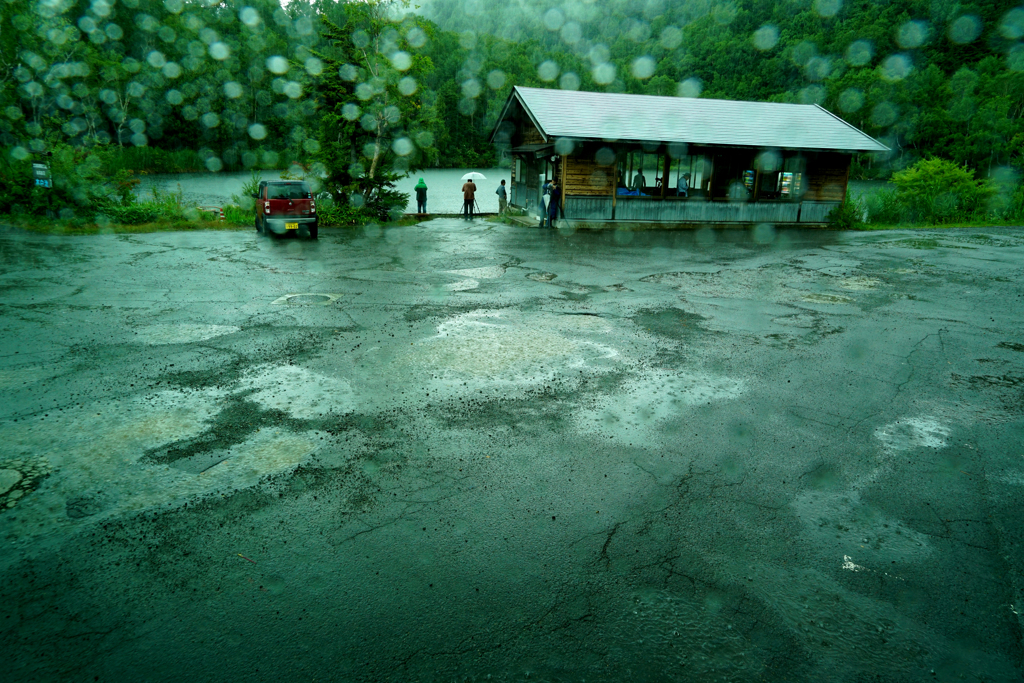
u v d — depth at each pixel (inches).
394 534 163.9
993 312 414.0
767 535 165.0
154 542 159.5
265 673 118.8
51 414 236.8
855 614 136.7
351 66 1017.5
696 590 143.7
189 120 3745.1
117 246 718.5
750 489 187.9
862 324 381.7
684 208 963.3
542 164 1025.5
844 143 951.6
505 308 414.3
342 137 1053.2
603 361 306.3
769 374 290.4
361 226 983.6
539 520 170.7
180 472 194.7
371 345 328.2
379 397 257.0
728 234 876.0
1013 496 185.8
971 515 175.8
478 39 5251.0
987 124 3206.2
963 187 1131.9
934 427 233.8
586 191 939.3
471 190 1114.1
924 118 3506.4
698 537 163.8
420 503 178.9
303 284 493.7
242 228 946.7
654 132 906.7
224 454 206.8
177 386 267.3
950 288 492.1
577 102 1010.1
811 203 992.2
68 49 2338.8
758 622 134.2
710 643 128.3
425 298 442.9
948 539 164.4
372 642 127.1
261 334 347.9
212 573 147.9
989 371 297.9
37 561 151.1
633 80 5167.3
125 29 3676.2
